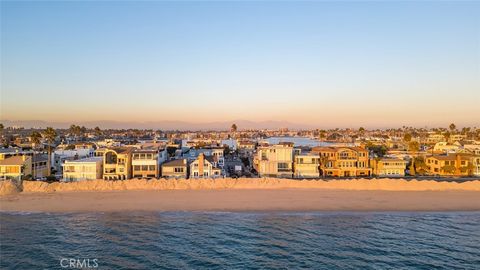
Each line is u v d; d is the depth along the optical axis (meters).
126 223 53.75
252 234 48.88
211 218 56.44
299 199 68.19
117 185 76.12
